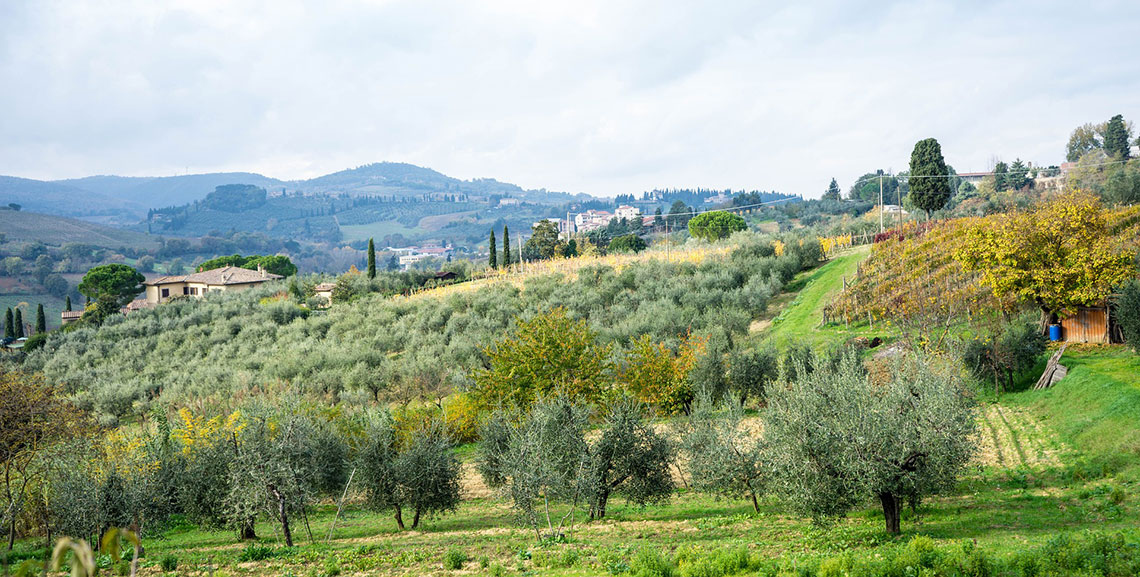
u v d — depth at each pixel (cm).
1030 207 6362
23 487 2923
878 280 5781
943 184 8756
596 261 10175
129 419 6303
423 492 2908
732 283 7406
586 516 2894
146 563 2316
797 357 4134
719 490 2617
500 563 2100
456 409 4625
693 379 4275
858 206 19600
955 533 1967
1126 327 3478
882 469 1920
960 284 4856
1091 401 2975
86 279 13688
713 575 1792
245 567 2245
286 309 9206
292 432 2797
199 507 2869
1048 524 1962
